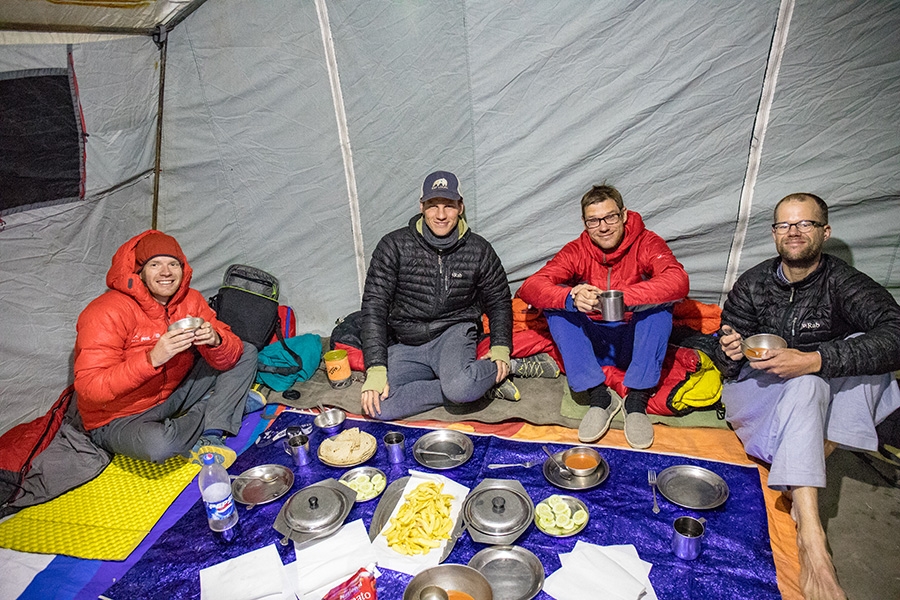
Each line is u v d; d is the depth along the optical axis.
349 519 2.40
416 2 3.32
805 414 2.28
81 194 3.33
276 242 4.06
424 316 3.39
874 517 2.47
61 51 3.04
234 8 3.48
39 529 2.50
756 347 2.49
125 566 2.30
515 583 2.02
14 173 2.99
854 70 3.07
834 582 2.01
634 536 2.26
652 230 3.60
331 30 3.48
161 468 2.86
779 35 3.07
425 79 3.49
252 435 3.18
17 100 2.92
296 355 3.56
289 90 3.64
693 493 2.46
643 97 3.31
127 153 3.57
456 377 3.13
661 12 3.13
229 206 3.98
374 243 4.00
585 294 2.87
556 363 3.51
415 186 3.76
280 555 2.23
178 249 2.93
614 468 2.67
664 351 2.97
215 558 2.26
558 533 2.24
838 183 3.28
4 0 2.59
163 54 3.57
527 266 3.86
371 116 3.64
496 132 3.54
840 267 2.56
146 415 2.93
